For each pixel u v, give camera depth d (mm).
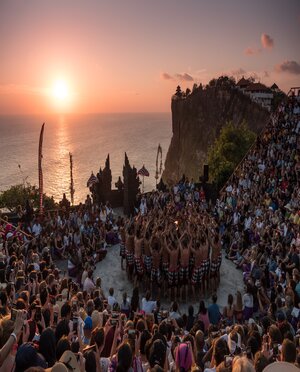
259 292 17453
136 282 20125
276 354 8812
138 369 7793
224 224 26672
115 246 26281
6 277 15133
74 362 6355
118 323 10148
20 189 48406
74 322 9820
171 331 11031
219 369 7215
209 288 19891
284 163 30938
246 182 31391
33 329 8719
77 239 23984
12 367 5879
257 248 21266
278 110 38969
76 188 123625
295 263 18344
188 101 122562
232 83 111938
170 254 18000
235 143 65438
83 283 18500
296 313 13961
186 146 120938
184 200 31453
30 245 21562
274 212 24422
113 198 34688
